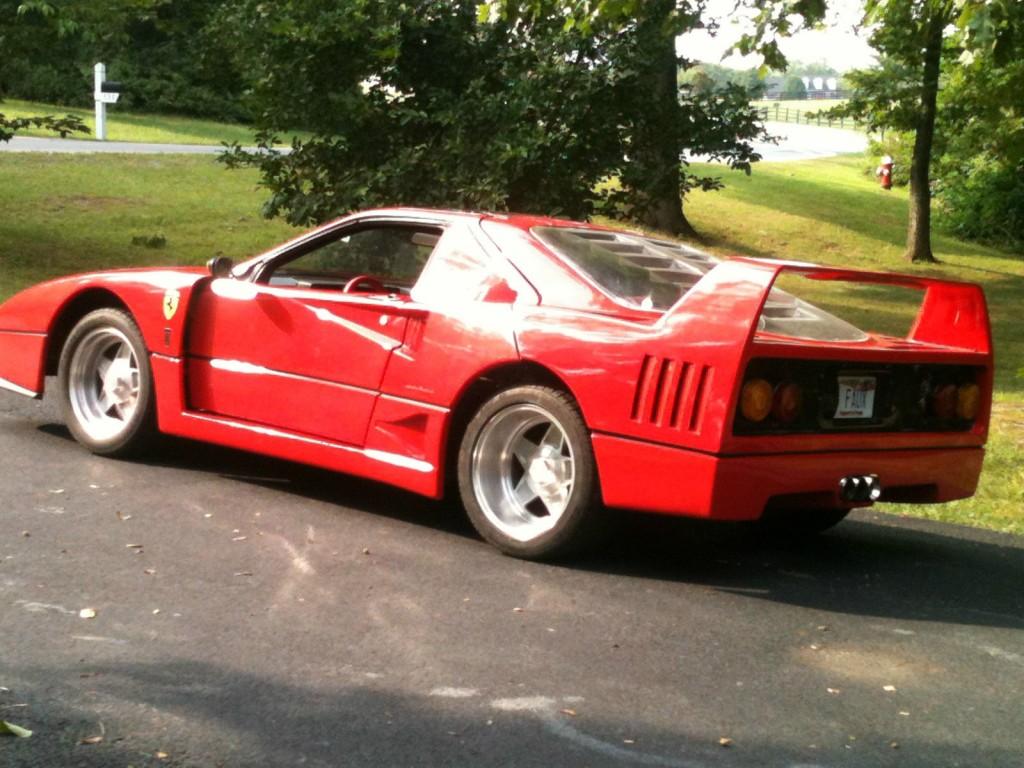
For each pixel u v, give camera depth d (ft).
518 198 42.75
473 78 43.70
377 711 11.32
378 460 17.92
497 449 16.92
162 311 20.07
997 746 11.43
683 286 17.58
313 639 13.12
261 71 43.37
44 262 53.21
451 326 17.31
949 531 21.18
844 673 13.21
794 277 83.66
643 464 15.55
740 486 15.24
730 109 43.98
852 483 16.21
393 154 44.50
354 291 18.92
